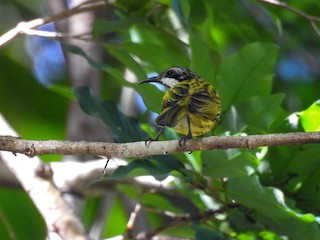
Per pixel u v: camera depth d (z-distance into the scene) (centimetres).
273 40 1487
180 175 1101
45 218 1148
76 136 1536
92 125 1541
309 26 1680
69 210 1164
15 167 1178
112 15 1652
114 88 1802
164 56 1266
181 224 1203
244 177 1084
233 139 848
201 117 970
